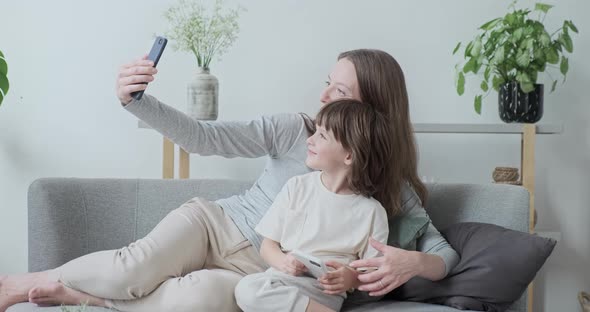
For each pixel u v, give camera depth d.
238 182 2.22
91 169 2.85
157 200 2.18
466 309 1.68
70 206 2.08
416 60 2.85
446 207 2.06
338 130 1.74
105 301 1.68
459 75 2.62
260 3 2.83
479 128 2.53
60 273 1.71
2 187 2.82
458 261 1.77
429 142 2.87
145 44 2.83
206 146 1.85
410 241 1.81
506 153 2.86
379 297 1.80
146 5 2.82
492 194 2.00
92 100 2.84
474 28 2.84
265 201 1.93
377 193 1.84
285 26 2.83
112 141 2.85
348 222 1.74
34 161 2.83
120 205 2.16
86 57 2.83
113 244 2.13
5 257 2.82
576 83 2.84
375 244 1.67
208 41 2.60
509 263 1.71
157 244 1.75
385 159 1.82
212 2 2.82
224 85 2.83
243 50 2.83
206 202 1.95
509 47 2.55
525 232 1.92
